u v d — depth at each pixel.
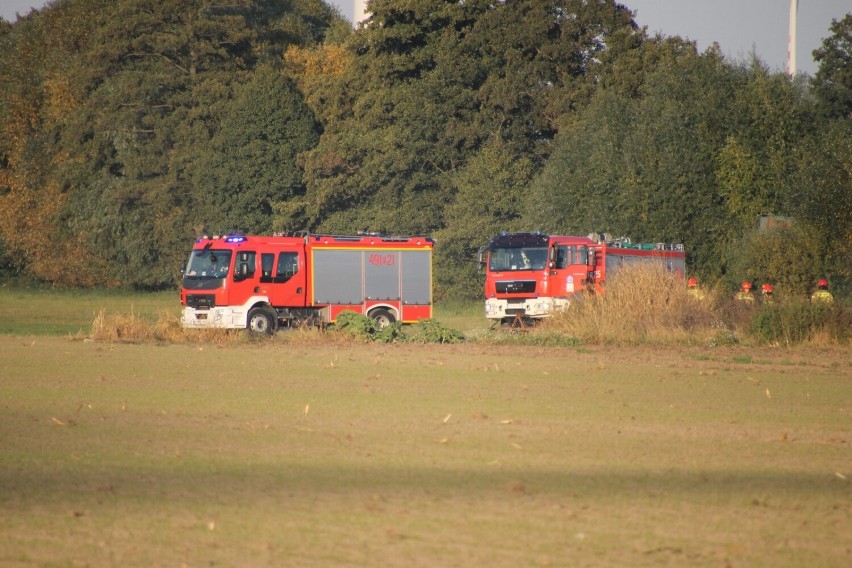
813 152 166.00
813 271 152.75
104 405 57.31
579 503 35.84
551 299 131.62
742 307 115.62
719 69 198.38
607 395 64.50
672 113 190.25
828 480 40.28
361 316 112.12
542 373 76.62
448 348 98.56
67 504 34.94
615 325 107.56
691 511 35.00
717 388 69.00
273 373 74.56
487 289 135.50
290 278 119.81
